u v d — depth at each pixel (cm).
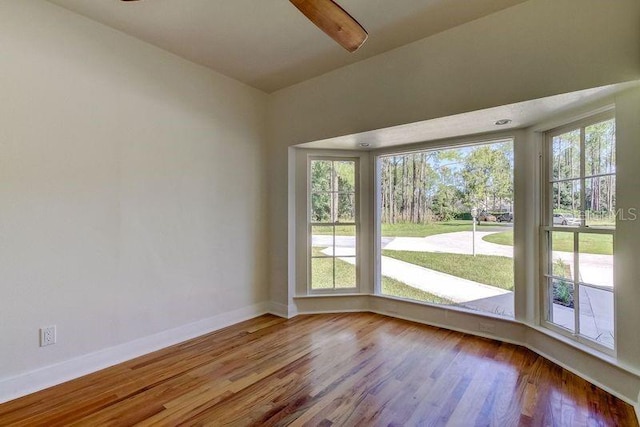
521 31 211
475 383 213
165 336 273
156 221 267
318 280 369
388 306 355
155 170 266
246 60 289
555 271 253
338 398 197
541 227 262
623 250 196
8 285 195
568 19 195
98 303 234
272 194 362
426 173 341
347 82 300
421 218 344
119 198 245
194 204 295
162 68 271
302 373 227
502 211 294
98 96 233
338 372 228
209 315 307
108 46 238
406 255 353
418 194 346
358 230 372
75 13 221
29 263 203
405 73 264
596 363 210
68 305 219
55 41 213
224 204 321
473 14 223
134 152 253
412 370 231
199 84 298
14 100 197
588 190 226
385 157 367
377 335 296
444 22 232
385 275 367
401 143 335
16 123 198
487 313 296
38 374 206
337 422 175
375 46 265
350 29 175
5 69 194
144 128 259
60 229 216
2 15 192
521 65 212
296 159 359
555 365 237
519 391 204
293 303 355
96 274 233
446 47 243
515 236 278
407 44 262
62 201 216
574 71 193
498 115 239
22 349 200
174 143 279
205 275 304
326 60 289
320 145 346
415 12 220
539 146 264
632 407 185
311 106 327
